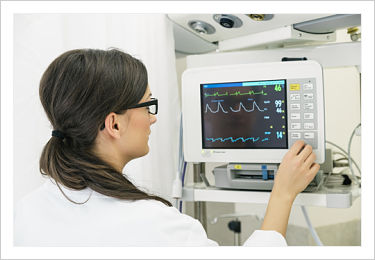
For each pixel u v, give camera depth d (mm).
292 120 782
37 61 910
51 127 789
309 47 890
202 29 1006
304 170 719
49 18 926
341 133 1553
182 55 1438
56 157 640
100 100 612
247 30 949
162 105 1158
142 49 1123
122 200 609
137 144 681
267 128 804
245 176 871
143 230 575
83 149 645
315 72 757
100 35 1034
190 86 858
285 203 704
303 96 769
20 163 888
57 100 621
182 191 915
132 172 1092
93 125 621
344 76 1532
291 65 773
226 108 834
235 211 1729
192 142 870
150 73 1146
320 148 763
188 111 865
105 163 646
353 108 1521
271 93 794
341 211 1605
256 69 800
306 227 1562
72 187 614
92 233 576
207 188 912
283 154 795
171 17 1029
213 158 855
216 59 966
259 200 833
